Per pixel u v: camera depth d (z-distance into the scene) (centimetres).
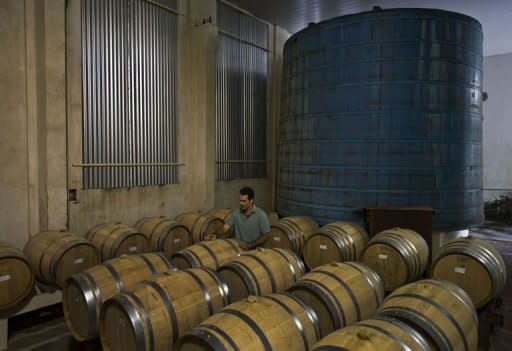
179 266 572
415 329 342
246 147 1166
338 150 912
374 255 650
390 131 856
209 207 970
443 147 858
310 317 362
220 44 1062
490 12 1170
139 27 843
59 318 607
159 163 891
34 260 596
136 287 394
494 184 1720
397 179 859
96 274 458
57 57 657
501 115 1698
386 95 855
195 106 962
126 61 816
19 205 641
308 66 970
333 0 1071
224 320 323
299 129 1005
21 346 516
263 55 1228
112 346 390
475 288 566
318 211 951
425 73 843
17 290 532
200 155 959
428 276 765
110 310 389
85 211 738
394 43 847
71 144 712
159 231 763
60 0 657
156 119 887
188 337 312
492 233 1338
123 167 813
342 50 900
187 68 959
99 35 761
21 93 640
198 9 973
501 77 1694
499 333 566
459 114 870
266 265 498
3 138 620
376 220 788
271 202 1276
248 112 1170
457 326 349
